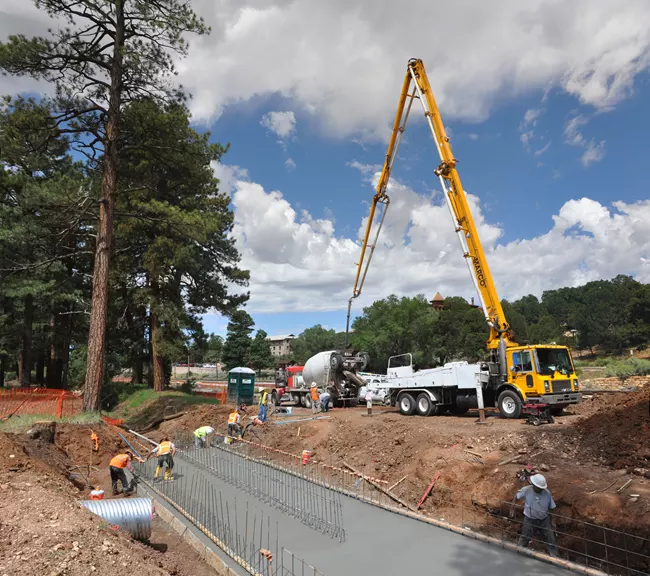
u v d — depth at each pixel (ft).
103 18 61.16
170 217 67.51
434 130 57.00
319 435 53.06
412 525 29.19
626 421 36.14
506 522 29.01
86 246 91.81
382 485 37.99
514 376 49.88
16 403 75.61
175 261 85.30
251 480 40.60
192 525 30.42
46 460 40.78
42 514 21.75
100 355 61.21
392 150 67.36
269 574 22.38
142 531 27.68
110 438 54.49
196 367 330.34
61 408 67.77
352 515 31.27
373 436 47.73
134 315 108.47
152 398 94.63
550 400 46.98
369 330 156.35
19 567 16.90
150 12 60.03
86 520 22.43
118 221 82.58
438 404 57.26
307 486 38.60
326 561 24.09
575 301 453.17
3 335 95.25
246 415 71.87
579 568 21.91
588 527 25.93
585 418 41.88
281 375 101.76
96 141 64.80
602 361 212.43
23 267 76.33
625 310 295.07
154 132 64.13
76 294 92.17
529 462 34.24
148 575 18.88
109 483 42.37
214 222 71.31
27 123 57.72
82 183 84.48
